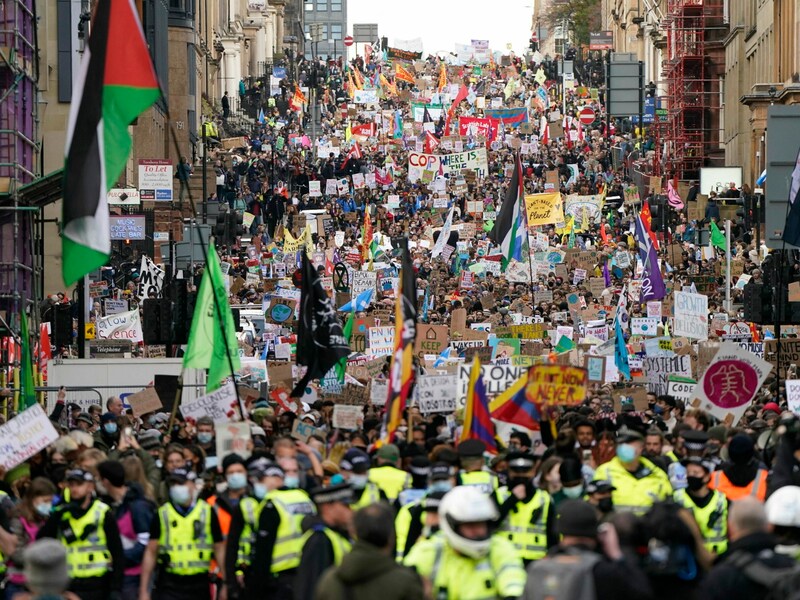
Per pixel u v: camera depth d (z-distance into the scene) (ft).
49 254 287.28
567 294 294.46
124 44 104.88
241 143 583.99
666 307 248.93
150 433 120.37
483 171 465.47
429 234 426.51
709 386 132.57
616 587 67.97
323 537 80.48
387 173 541.75
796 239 175.01
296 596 80.12
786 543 72.28
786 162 191.72
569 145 595.06
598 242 400.67
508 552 71.46
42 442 106.01
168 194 304.71
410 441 109.40
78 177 103.14
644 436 103.04
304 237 338.34
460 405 127.03
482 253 371.97
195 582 93.15
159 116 460.55
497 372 127.24
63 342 210.79
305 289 142.00
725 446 115.24
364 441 115.96
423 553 71.92
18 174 188.03
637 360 199.62
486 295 300.81
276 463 89.30
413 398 128.67
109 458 101.86
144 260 259.19
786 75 457.68
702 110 575.79
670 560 75.00
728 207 431.43
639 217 234.58
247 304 298.56
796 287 185.26
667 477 97.04
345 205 506.07
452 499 70.69
